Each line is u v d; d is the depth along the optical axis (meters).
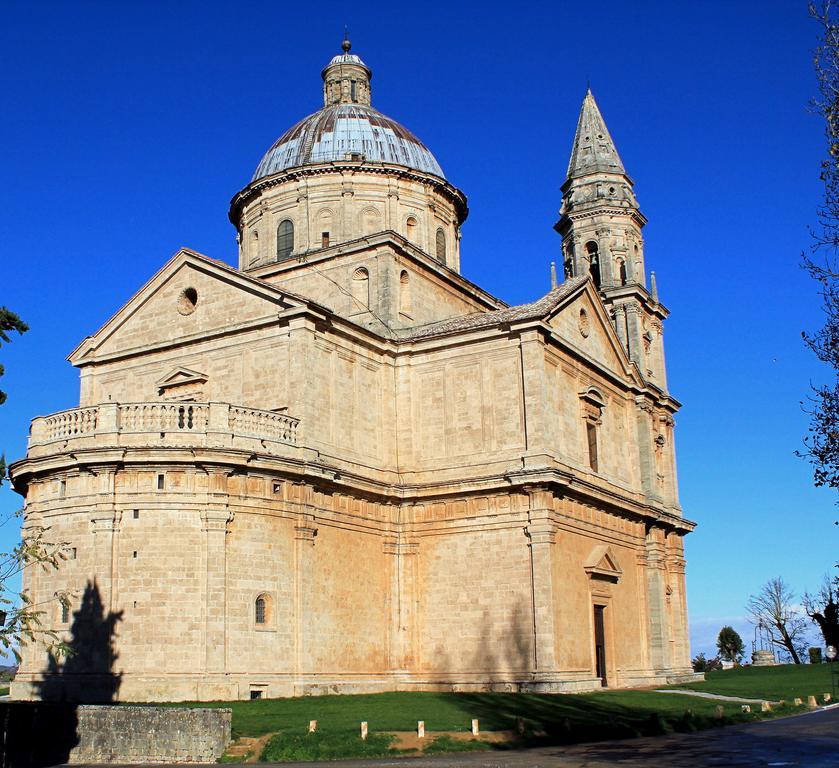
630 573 59.03
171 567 42.00
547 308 51.38
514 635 48.22
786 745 30.83
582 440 54.75
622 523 58.72
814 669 74.56
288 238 63.53
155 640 41.28
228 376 50.41
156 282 54.09
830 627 94.25
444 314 61.19
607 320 60.28
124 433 43.28
